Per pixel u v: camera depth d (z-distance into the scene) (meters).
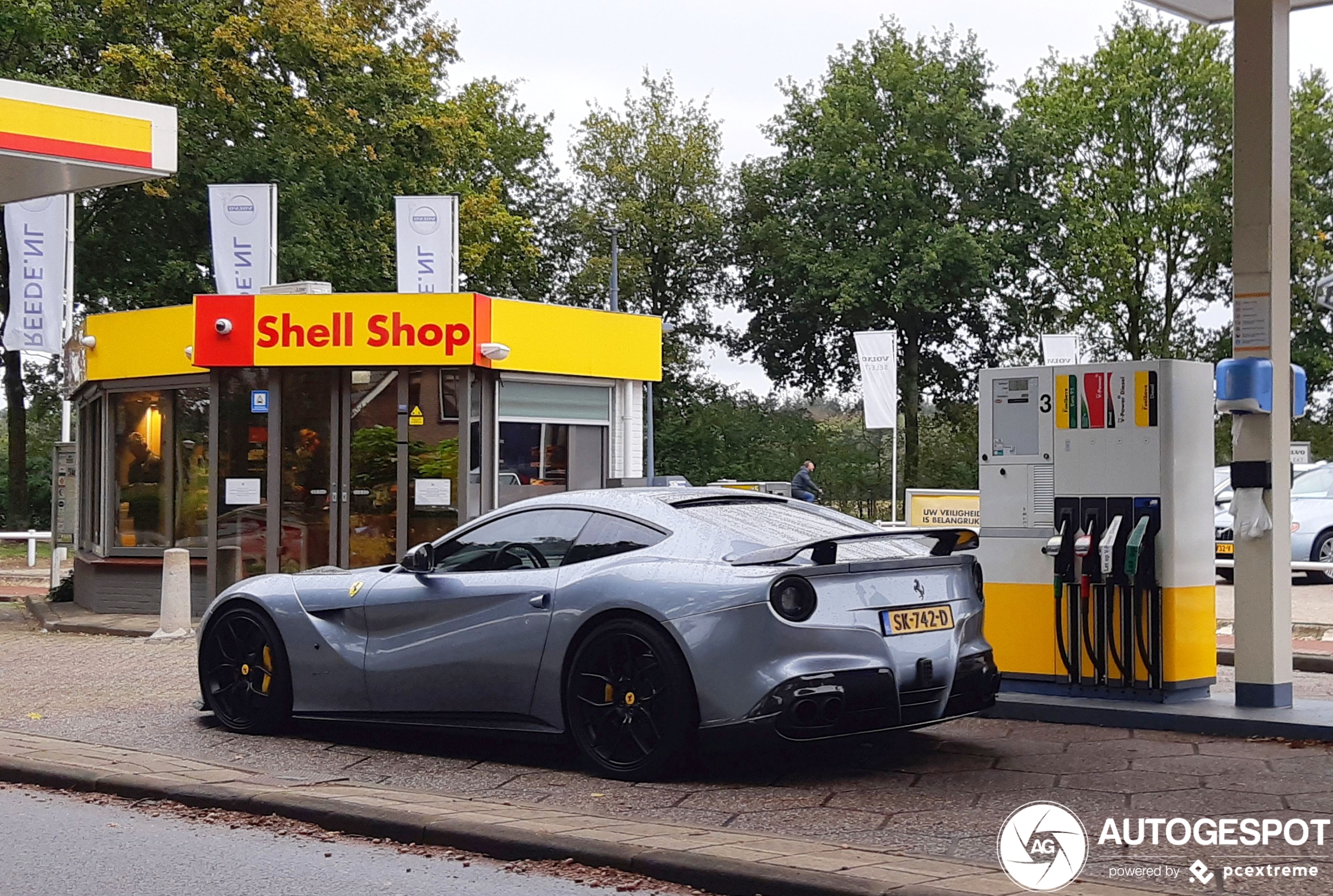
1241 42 7.93
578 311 16.83
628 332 17.62
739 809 5.94
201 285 35.53
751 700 6.15
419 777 6.83
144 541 16.44
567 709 6.75
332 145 35.03
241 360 15.36
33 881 5.11
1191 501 8.15
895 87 50.09
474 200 39.94
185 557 13.73
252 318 15.35
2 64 33.78
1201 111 47.25
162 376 16.16
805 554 6.55
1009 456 8.59
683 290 56.22
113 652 12.46
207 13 34.03
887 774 6.61
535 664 6.89
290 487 15.58
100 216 35.75
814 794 6.19
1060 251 48.91
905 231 48.47
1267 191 7.85
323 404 15.58
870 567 6.48
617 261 47.72
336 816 5.84
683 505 7.16
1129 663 8.09
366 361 15.19
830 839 5.36
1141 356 49.09
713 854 4.95
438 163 38.41
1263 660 7.77
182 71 33.88
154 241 35.84
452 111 38.66
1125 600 8.12
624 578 6.63
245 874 5.17
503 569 7.31
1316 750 6.99
